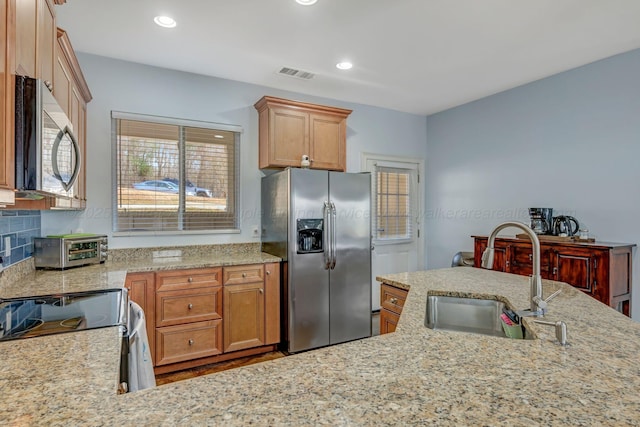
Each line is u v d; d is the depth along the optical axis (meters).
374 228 4.46
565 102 3.33
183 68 3.24
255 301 3.02
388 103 4.32
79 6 2.23
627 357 0.98
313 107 3.55
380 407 0.71
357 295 3.40
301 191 3.10
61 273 2.32
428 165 4.88
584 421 0.67
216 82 3.45
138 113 3.11
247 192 3.59
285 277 3.11
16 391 0.79
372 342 1.09
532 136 3.62
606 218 3.03
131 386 1.12
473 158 4.25
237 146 3.55
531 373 0.87
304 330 3.12
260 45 2.78
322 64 3.15
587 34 2.61
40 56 1.39
